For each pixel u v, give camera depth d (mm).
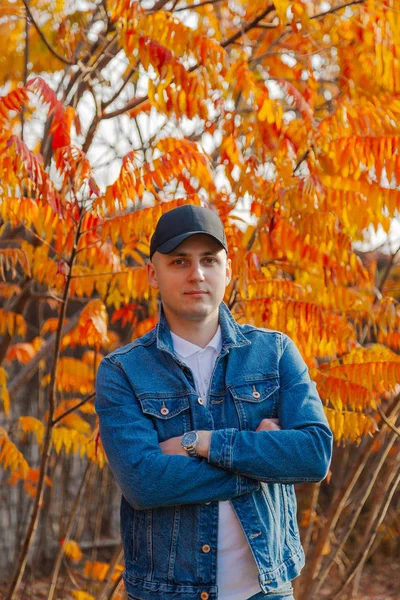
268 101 3236
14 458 3611
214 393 2273
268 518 2201
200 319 2281
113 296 3656
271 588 2145
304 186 3154
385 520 7273
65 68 4543
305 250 3404
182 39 3176
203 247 2258
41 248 3434
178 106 3230
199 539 2152
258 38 4391
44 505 5773
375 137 3189
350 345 3467
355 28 3637
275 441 2146
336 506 3977
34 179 2938
